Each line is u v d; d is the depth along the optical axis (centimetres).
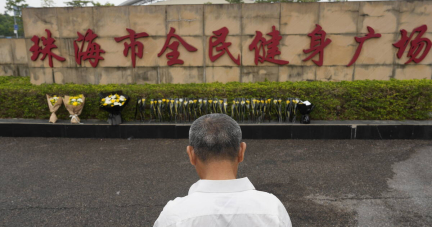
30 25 772
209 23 741
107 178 443
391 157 511
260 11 728
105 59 770
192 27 745
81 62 775
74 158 524
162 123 651
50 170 473
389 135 606
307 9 719
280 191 399
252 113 649
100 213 348
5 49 991
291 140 612
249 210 101
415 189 396
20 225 325
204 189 107
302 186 412
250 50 745
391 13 709
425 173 445
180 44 754
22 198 384
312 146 572
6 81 874
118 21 752
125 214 346
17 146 589
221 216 100
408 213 340
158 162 504
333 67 738
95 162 505
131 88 697
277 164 490
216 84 732
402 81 682
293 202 370
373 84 654
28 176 451
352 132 609
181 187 414
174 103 651
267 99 654
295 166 480
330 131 612
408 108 647
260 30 735
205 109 652
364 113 656
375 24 716
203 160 114
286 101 644
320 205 361
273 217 101
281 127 616
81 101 654
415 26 712
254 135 621
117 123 638
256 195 108
